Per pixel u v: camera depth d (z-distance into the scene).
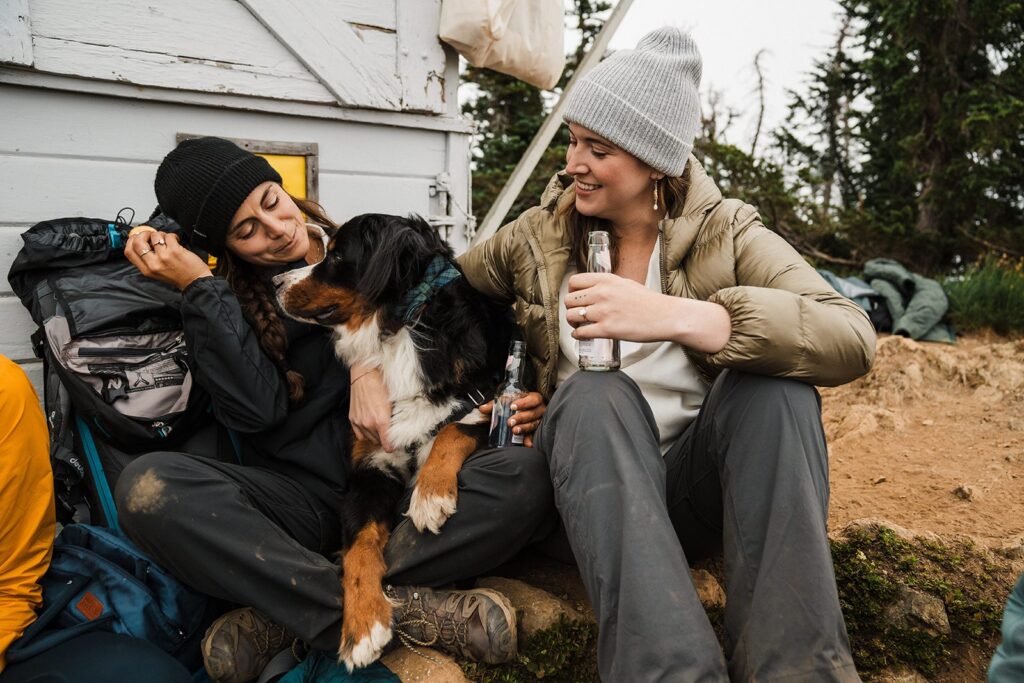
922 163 11.44
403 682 1.76
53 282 2.21
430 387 2.16
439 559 1.85
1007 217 11.09
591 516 1.51
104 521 2.06
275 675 1.82
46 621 1.73
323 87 2.97
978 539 2.23
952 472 2.91
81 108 2.57
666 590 1.39
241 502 1.75
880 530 2.21
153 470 1.71
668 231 1.87
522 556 2.28
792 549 1.44
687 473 1.79
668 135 1.78
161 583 1.84
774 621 1.42
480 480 1.80
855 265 11.12
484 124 10.03
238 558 1.70
